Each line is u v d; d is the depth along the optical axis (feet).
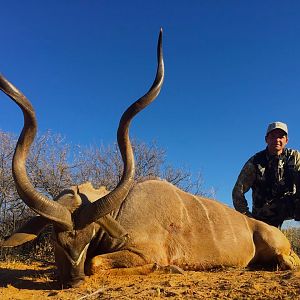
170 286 5.45
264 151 9.29
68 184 10.82
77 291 5.37
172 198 7.26
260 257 7.64
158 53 6.14
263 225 7.71
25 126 5.60
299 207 8.93
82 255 5.75
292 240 11.16
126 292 5.16
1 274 6.91
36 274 6.86
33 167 10.85
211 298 4.78
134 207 6.95
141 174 12.01
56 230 5.71
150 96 6.06
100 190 6.59
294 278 5.64
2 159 10.59
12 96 5.42
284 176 9.05
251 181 9.25
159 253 6.72
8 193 10.32
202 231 7.18
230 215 7.56
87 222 5.71
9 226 10.05
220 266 7.17
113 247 6.48
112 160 11.93
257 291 5.00
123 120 6.08
